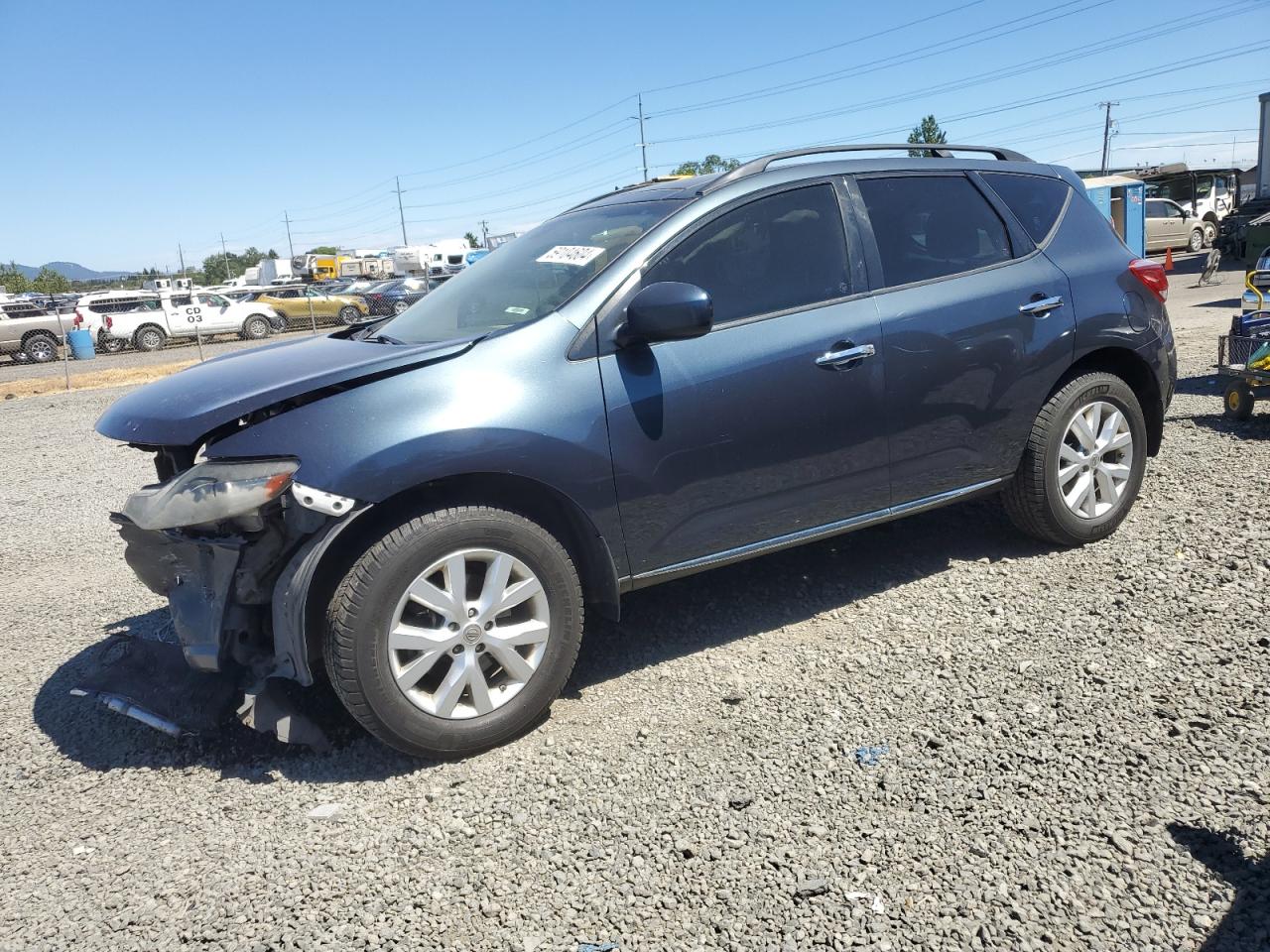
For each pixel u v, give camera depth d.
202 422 2.92
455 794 2.90
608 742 3.13
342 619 2.88
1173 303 14.42
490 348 3.18
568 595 3.21
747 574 4.47
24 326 26.84
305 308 31.20
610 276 3.37
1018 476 4.25
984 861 2.39
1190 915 2.15
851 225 3.83
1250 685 3.06
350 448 2.89
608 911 2.34
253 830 2.80
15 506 7.52
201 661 3.01
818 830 2.57
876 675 3.40
